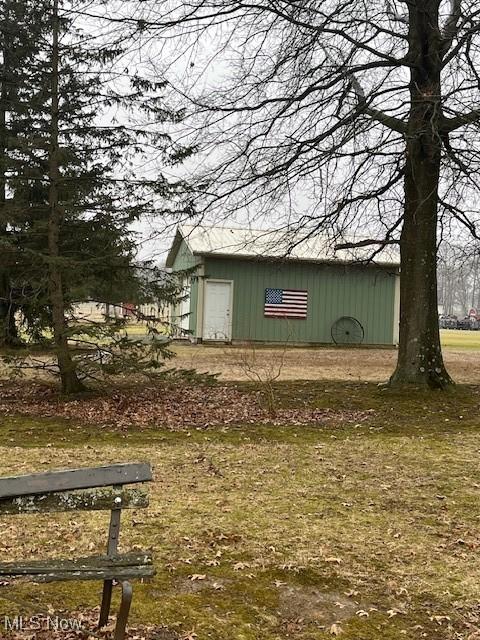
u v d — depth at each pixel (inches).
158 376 458.9
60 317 440.5
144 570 132.5
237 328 978.7
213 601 164.2
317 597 169.3
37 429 370.9
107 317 444.8
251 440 357.1
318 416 422.9
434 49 442.9
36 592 164.2
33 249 438.3
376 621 157.4
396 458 320.8
